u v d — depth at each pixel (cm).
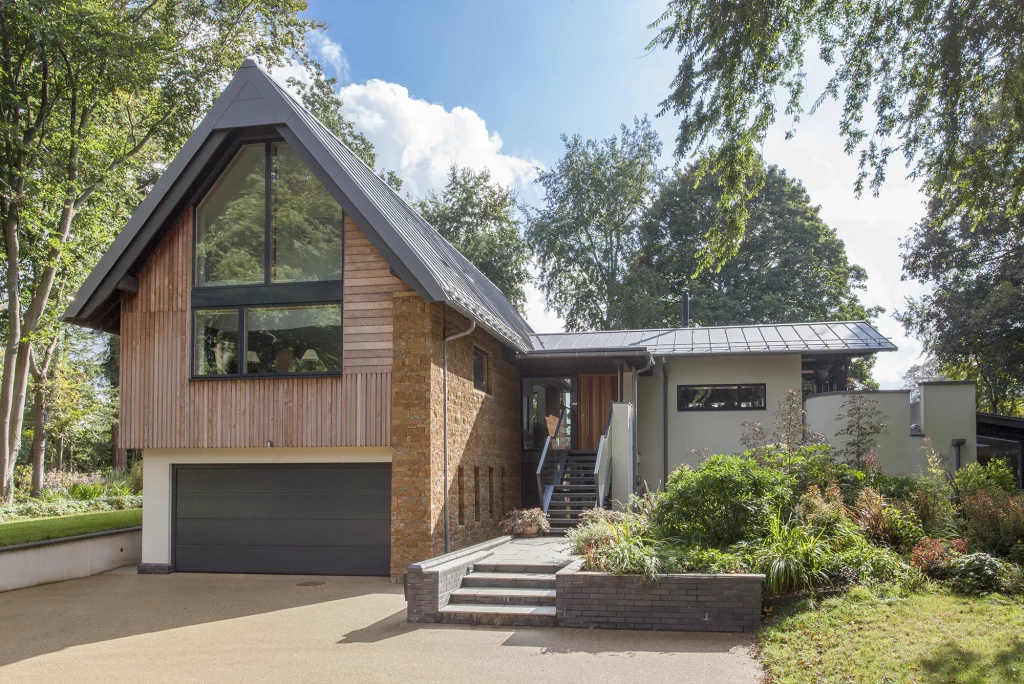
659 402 2122
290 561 1504
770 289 3819
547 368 2167
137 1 2450
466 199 4128
